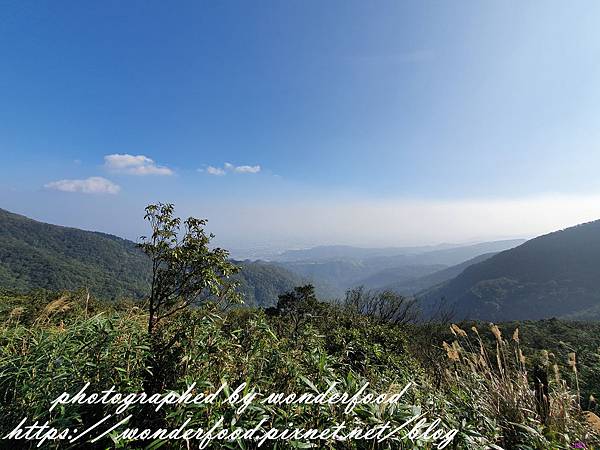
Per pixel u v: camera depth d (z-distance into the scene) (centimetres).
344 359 380
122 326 258
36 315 408
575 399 356
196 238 340
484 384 356
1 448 175
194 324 233
